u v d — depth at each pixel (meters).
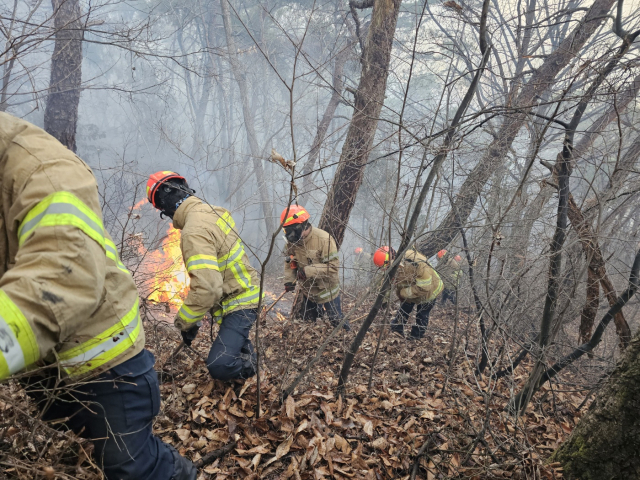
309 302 4.96
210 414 2.54
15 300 0.86
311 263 4.65
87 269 0.98
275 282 8.88
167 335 3.13
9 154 1.07
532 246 3.44
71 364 1.23
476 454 2.18
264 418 2.47
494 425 2.68
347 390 3.16
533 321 3.73
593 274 3.09
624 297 2.65
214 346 2.65
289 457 2.33
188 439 2.31
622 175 2.94
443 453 2.37
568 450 2.16
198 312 2.42
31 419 1.20
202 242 2.47
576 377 3.89
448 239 4.71
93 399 1.39
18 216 1.02
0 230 1.11
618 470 1.95
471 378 3.45
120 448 1.45
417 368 3.82
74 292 0.95
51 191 1.03
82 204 1.06
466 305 5.42
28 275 0.90
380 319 5.11
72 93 5.33
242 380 2.79
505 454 2.34
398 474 2.30
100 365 1.33
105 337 1.33
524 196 3.32
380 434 2.65
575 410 3.31
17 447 1.20
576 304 3.16
